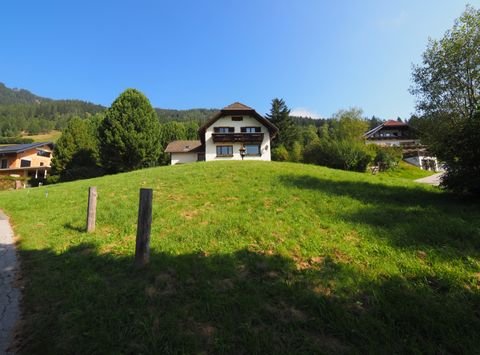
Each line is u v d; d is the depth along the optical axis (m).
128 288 4.32
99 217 8.26
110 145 31.97
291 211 7.92
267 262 5.03
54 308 3.97
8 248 6.71
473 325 3.31
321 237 6.11
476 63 13.47
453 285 4.14
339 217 7.32
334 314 3.56
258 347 3.06
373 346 3.05
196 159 41.28
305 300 3.86
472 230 5.95
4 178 31.89
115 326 3.47
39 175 42.56
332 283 4.28
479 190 8.34
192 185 11.90
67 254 5.91
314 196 9.31
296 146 45.56
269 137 36.75
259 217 7.45
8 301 4.25
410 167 36.59
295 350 3.04
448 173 8.95
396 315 3.49
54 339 3.31
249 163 18.52
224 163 19.05
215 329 3.41
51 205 10.98
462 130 8.48
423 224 6.50
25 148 42.25
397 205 8.25
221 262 5.07
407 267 4.74
